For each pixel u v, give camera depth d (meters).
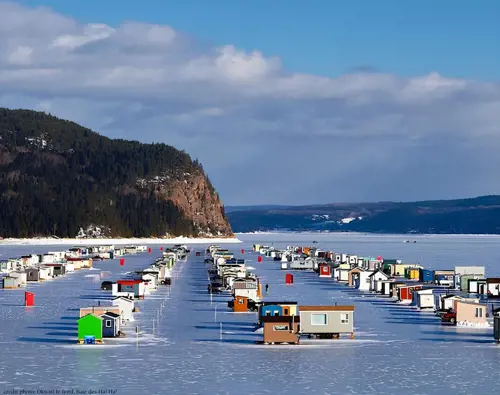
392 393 154.75
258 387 158.75
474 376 168.38
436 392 155.62
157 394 152.75
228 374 169.00
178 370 172.25
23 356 186.00
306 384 161.12
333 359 185.12
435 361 183.25
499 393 155.00
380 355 189.50
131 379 164.00
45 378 164.38
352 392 155.50
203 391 155.25
